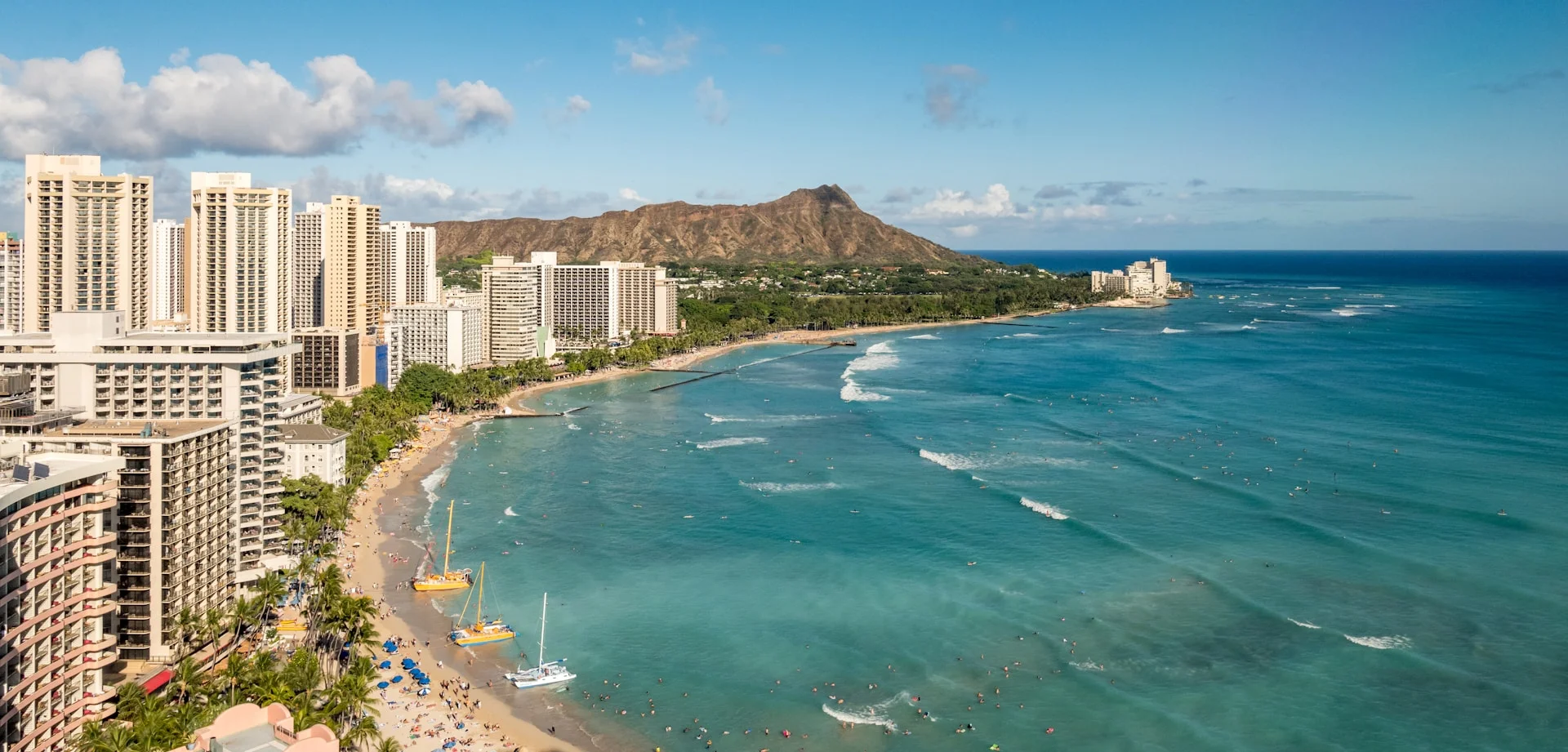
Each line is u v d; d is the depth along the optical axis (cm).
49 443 16575
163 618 16350
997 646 18050
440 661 17712
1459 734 14925
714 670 17425
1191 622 18750
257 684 14350
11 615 12912
